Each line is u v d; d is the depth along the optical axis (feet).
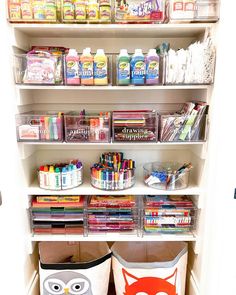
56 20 4.27
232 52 3.92
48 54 4.33
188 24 4.32
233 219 4.44
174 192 4.90
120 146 5.60
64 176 4.88
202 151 4.71
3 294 4.71
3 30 4.05
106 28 4.40
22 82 4.39
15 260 4.66
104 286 5.07
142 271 4.80
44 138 4.55
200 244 5.01
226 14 3.89
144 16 4.25
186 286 5.76
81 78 4.31
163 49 4.57
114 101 5.35
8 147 4.33
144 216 5.08
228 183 4.31
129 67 4.31
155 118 4.54
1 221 4.50
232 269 4.62
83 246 5.71
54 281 4.84
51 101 5.33
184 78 4.34
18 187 4.61
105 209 5.05
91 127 4.56
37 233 5.14
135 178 5.57
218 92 4.17
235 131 4.15
